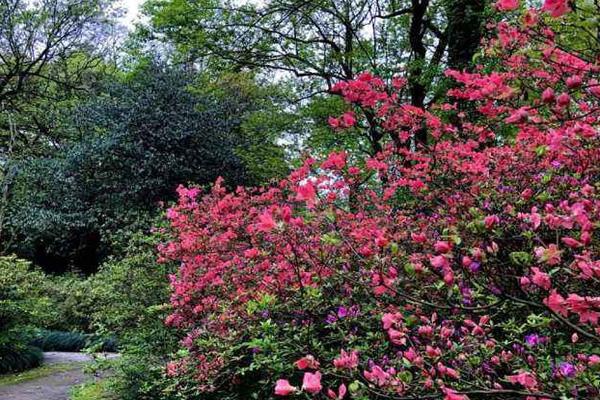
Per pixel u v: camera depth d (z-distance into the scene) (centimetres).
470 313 217
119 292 587
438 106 423
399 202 407
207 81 1179
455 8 675
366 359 237
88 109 1221
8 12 1389
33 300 961
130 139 1165
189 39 933
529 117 156
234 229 414
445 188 333
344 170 360
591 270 136
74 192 1248
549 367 168
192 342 354
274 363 268
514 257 154
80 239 1435
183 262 458
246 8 912
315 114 919
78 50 1582
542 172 288
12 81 1577
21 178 1400
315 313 281
